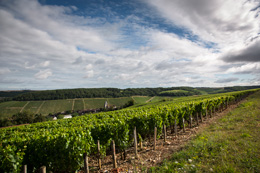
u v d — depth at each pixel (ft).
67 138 21.16
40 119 218.38
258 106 56.95
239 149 21.29
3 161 17.12
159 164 21.30
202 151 21.99
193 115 55.31
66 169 21.42
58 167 21.04
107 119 36.04
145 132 34.47
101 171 22.76
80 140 22.40
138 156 26.71
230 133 29.22
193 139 29.78
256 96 114.21
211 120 51.80
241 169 16.66
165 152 26.21
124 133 28.30
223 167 17.04
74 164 21.59
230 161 18.43
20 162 18.62
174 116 43.62
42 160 20.70
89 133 24.79
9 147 17.93
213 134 29.89
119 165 24.04
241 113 48.75
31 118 213.46
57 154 20.79
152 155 26.12
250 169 16.29
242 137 25.90
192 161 19.80
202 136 29.76
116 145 27.55
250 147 21.38
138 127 33.27
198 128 42.78
